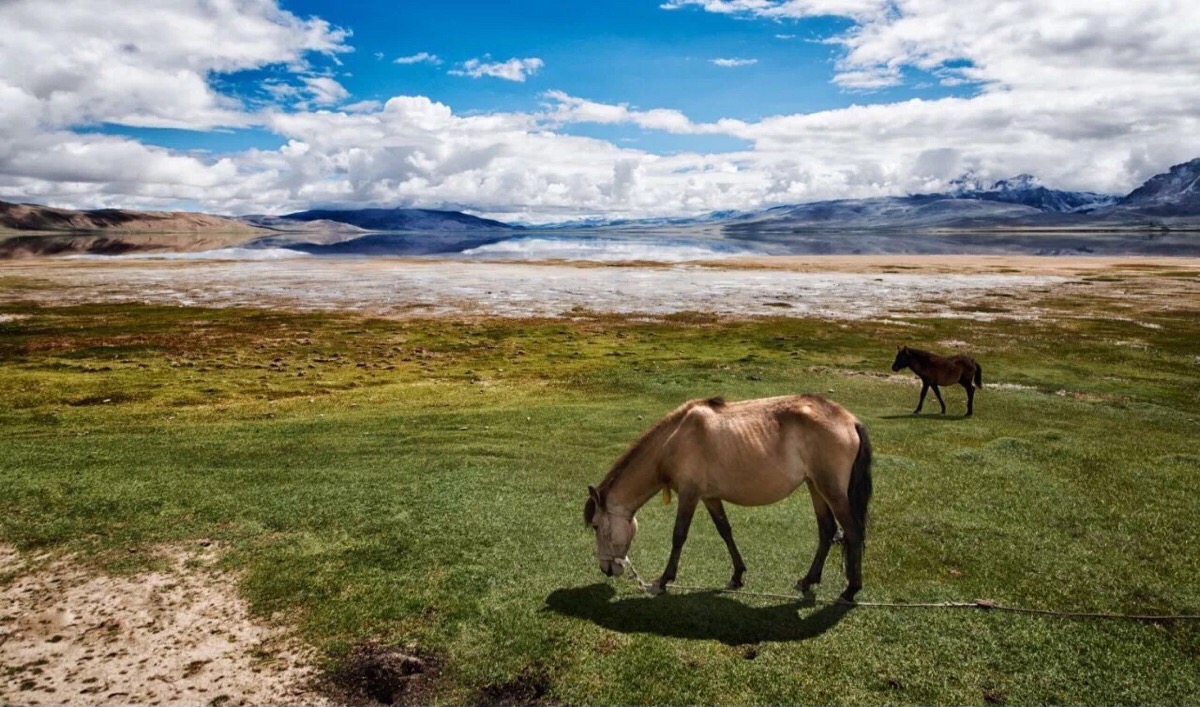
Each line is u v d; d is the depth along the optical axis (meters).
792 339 36.03
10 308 47.53
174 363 30.45
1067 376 25.67
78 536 10.27
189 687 6.87
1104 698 6.55
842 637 7.54
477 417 19.38
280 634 7.76
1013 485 12.66
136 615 8.16
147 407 21.78
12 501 11.55
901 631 7.66
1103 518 10.99
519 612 8.09
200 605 8.38
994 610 8.10
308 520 10.88
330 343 36.16
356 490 12.35
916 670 6.98
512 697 6.69
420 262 104.12
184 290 59.69
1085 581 8.85
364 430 17.77
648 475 8.50
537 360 31.41
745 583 8.88
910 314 44.69
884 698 6.56
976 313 44.62
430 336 38.41
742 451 8.05
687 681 6.80
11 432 17.70
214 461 14.44
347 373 28.59
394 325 42.22
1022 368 27.39
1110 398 21.84
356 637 7.66
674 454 8.30
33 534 10.31
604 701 6.56
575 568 9.27
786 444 8.06
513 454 15.22
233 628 7.89
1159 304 47.44
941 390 23.45
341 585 8.78
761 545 10.16
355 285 65.31
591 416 19.23
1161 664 7.06
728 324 41.91
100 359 31.33
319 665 7.20
